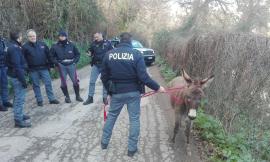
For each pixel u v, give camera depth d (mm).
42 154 5578
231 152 5750
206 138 6527
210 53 8367
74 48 9328
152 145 6195
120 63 5250
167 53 19531
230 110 6992
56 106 8906
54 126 7102
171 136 6754
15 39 6832
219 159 5664
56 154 5594
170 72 14766
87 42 24672
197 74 9664
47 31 18156
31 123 7285
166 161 5508
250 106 6465
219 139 6309
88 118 7766
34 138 6328
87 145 6039
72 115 8008
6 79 8555
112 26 32750
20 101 6906
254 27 20078
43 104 9102
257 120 6297
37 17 17422
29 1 16375
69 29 21938
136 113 5516
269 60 6137
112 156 5594
